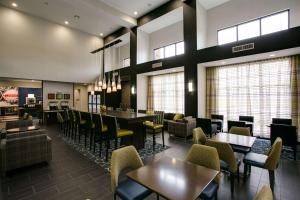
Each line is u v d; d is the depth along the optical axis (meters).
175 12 6.94
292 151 4.27
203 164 2.09
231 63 6.05
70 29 9.16
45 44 8.30
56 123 9.04
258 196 1.20
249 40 4.88
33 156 3.26
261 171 3.16
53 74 8.72
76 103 11.57
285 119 4.85
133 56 8.60
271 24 5.43
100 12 7.00
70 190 2.54
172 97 8.25
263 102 5.56
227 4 6.31
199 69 6.25
